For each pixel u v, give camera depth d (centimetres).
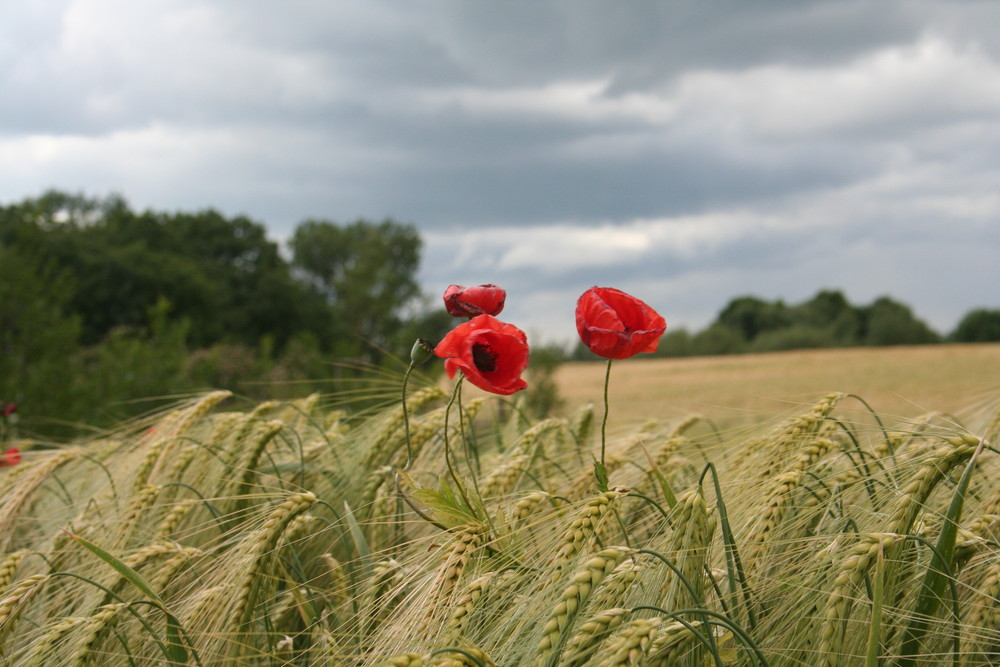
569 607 156
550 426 339
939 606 175
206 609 221
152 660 223
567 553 178
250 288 5450
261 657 241
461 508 212
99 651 212
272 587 246
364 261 4762
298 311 5275
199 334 4272
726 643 187
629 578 170
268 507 268
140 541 295
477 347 198
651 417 409
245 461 310
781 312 7912
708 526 191
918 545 196
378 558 260
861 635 178
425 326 5519
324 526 290
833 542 191
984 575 203
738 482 232
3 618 213
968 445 186
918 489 188
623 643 148
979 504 219
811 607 183
